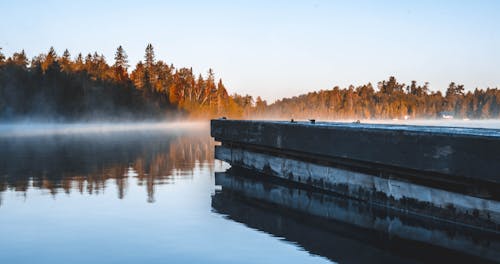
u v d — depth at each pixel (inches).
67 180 406.6
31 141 936.9
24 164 525.0
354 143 309.7
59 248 208.8
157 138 1102.4
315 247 215.6
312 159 390.3
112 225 249.6
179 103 3393.2
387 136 278.7
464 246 218.5
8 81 2326.5
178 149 765.9
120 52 3164.4
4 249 207.2
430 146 247.1
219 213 284.8
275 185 405.4
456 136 231.1
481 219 233.6
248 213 289.3
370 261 195.3
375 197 311.1
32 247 210.1
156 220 263.0
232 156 532.4
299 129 382.3
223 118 594.9
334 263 192.9
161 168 509.7
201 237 229.9
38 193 341.4
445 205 255.0
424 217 270.2
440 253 207.9
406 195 282.7
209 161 587.2
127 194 341.4
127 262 190.9
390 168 289.6
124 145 846.5
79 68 2787.9
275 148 443.5
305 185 394.9
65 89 2488.9
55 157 607.8
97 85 2714.1
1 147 768.3
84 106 2534.5
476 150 220.2
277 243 221.5
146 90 3046.3
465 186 244.1
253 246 215.9
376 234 240.8
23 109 2301.9
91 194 339.6
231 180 427.2
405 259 199.6
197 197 336.8
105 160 576.7
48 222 255.0
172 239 225.3
